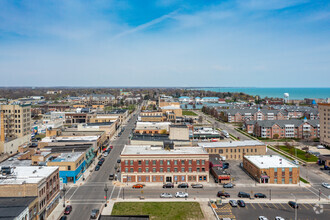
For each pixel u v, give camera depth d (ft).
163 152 317.63
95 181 309.83
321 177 328.70
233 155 414.82
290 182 304.30
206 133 571.69
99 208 236.02
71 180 306.76
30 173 233.96
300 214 226.17
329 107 501.97
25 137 516.32
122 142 541.34
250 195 267.80
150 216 220.43
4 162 321.52
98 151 440.86
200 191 279.28
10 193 199.31
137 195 267.18
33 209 192.44
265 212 230.27
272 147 504.43
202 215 223.71
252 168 328.49
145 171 305.12
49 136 469.57
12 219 160.45
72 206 241.14
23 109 516.73
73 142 415.64
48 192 224.12
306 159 414.41
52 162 302.86
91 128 545.85
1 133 436.76
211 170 340.59
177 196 261.65
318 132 610.65
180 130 419.33
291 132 610.65
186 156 305.32
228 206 242.17
